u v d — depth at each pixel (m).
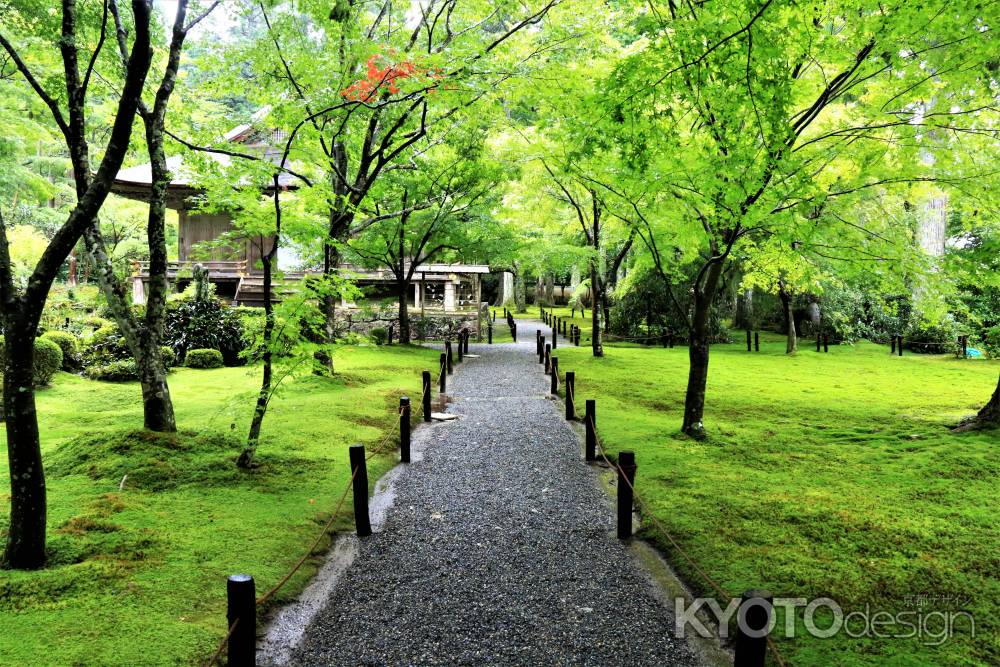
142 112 7.27
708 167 6.77
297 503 5.99
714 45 5.48
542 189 17.69
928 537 5.10
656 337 22.62
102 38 6.07
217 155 19.47
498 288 46.66
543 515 6.08
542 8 11.64
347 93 9.85
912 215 11.95
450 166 16.55
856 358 18.58
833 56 6.93
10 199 26.92
